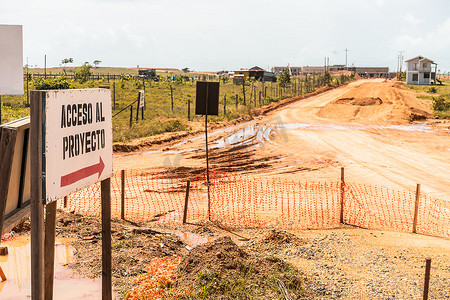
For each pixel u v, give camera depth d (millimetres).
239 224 11609
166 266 7605
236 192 15875
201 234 10422
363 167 21766
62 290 6758
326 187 17281
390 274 8219
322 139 31297
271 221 12039
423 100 63031
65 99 4242
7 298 6512
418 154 26000
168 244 9102
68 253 8312
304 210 13461
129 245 8656
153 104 52625
